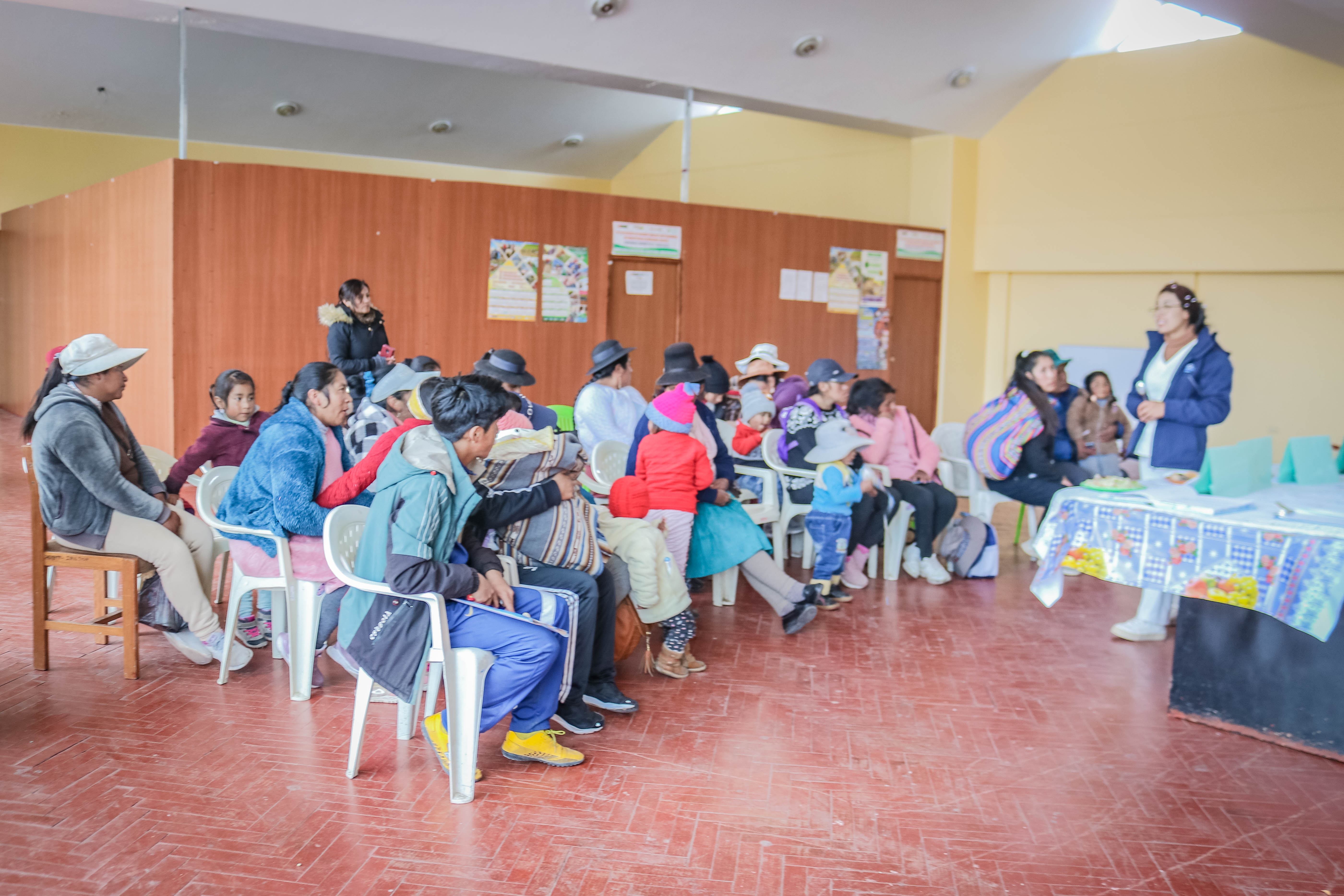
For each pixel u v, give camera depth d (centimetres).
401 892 243
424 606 289
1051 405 577
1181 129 925
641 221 907
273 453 361
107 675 385
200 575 397
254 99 1105
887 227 1030
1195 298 534
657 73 840
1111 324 1009
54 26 920
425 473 282
